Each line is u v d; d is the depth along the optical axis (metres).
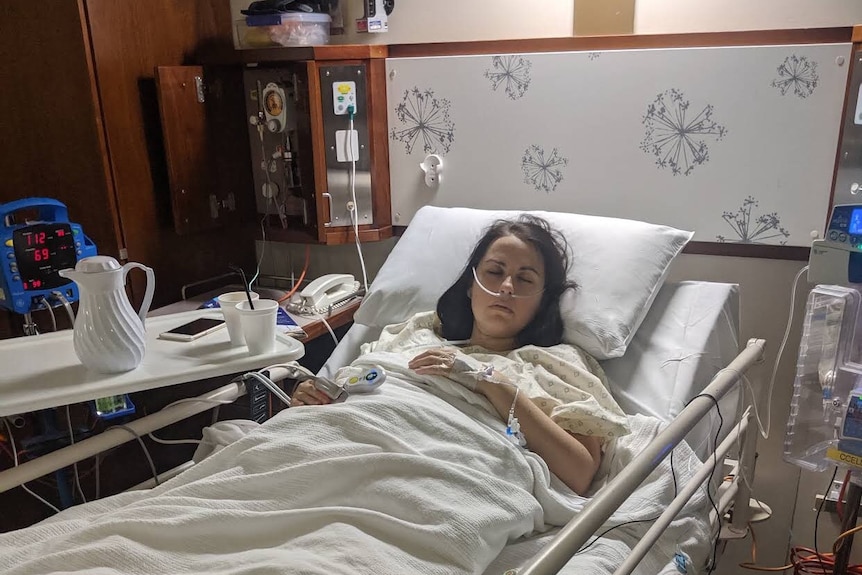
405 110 2.04
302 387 1.44
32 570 0.95
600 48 1.79
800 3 1.61
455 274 1.71
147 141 1.98
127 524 1.01
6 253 1.61
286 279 2.35
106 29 1.83
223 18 2.19
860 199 1.59
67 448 1.23
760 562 1.89
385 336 1.64
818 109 1.61
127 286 1.98
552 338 1.52
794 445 1.33
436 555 1.01
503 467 1.20
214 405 1.43
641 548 1.04
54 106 1.85
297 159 2.10
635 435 1.33
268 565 0.92
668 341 1.55
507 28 1.90
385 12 2.02
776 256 1.73
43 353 1.33
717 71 1.68
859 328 1.25
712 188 1.75
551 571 0.77
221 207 2.14
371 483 1.09
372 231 2.11
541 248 1.56
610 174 1.84
